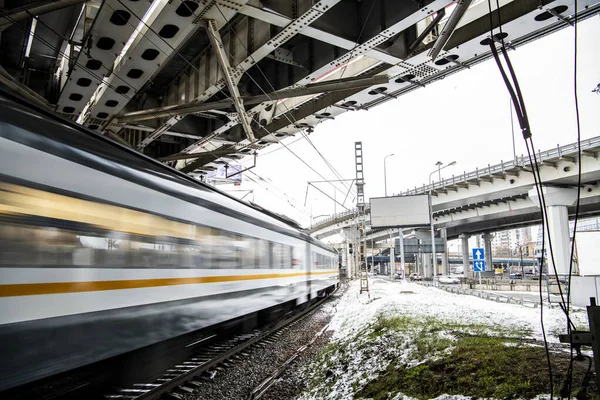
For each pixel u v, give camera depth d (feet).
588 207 140.46
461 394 16.37
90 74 48.93
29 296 13.92
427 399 16.75
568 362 18.04
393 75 55.57
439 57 50.93
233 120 67.51
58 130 16.10
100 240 17.24
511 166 119.14
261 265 37.27
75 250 15.92
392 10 43.70
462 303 51.03
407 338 27.04
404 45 51.49
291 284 49.11
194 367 25.32
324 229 231.50
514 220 187.01
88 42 43.32
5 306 13.11
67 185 15.90
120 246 18.39
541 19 44.55
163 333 21.29
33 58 56.03
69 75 49.85
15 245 13.57
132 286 18.98
